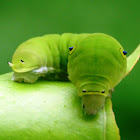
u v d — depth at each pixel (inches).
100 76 6.9
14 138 6.7
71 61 7.0
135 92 7.8
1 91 7.0
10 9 10.0
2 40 9.2
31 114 6.8
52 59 7.6
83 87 6.8
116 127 6.7
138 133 7.7
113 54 6.9
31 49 7.5
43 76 7.5
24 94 6.9
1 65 7.9
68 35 7.8
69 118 6.8
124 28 9.7
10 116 6.8
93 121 6.8
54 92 7.0
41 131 6.7
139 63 7.8
